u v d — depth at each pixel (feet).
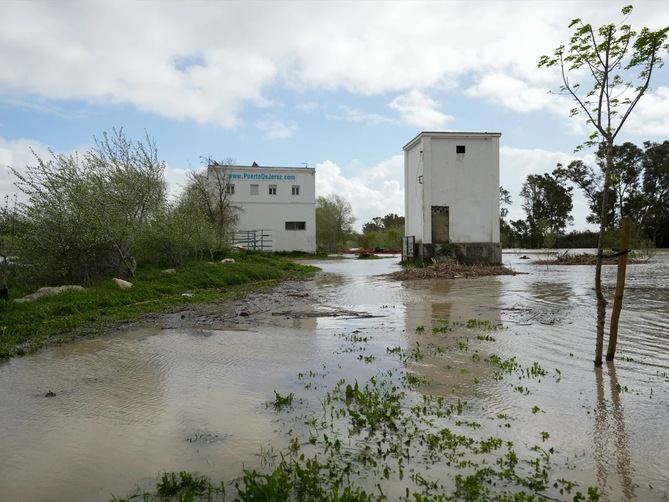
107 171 57.21
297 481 11.59
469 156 96.17
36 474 12.35
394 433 14.33
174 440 14.21
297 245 170.30
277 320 34.96
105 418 16.05
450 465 12.38
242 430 14.83
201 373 21.26
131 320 35.45
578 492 10.74
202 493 11.23
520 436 14.02
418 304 42.47
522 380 19.29
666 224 206.80
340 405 16.88
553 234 189.06
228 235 106.01
